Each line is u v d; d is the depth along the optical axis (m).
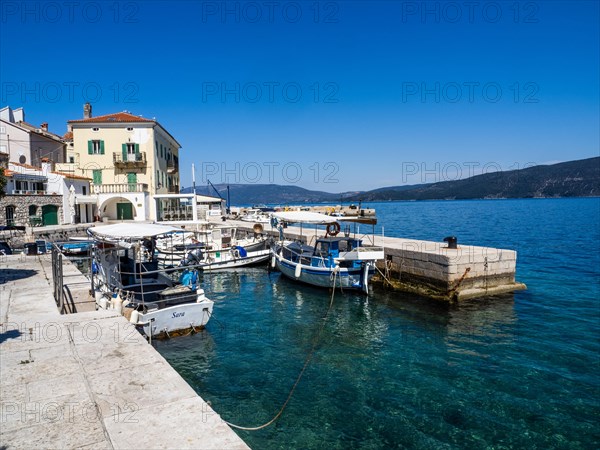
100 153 44.28
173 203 47.78
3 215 33.16
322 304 18.16
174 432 4.85
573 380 10.34
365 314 16.48
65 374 6.62
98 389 6.06
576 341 13.02
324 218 21.86
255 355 12.21
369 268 19.88
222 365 11.48
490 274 18.97
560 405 9.16
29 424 5.13
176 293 13.59
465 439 7.96
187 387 6.11
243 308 17.58
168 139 53.78
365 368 11.23
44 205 36.59
